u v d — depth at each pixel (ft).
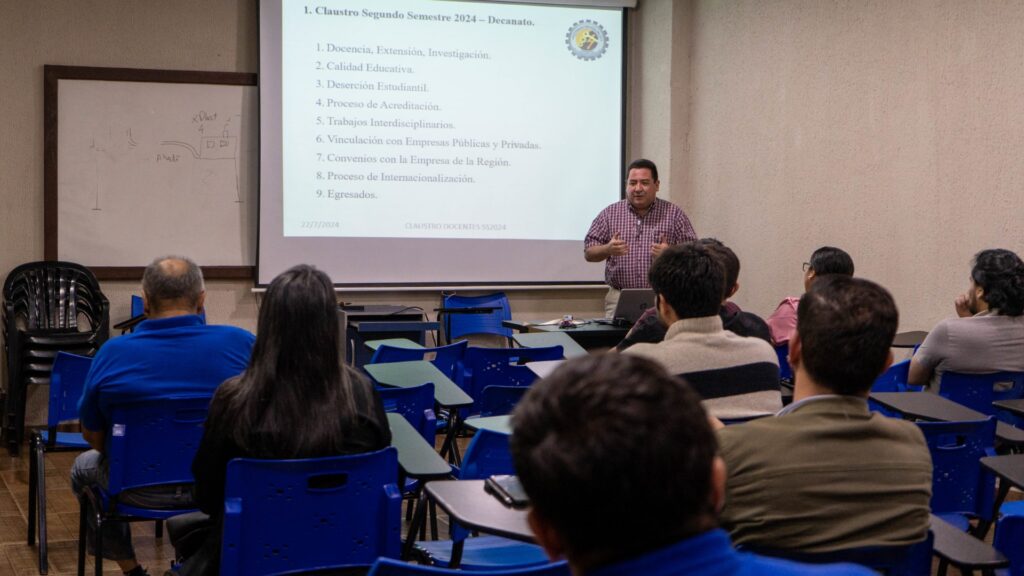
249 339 9.68
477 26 22.30
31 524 12.97
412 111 22.04
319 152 21.59
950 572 11.81
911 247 17.02
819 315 5.39
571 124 22.94
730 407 8.14
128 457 9.18
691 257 8.41
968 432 8.20
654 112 23.08
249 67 21.34
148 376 9.13
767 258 20.25
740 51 20.79
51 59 20.24
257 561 7.03
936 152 16.49
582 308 23.43
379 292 22.24
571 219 23.06
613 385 2.51
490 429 8.09
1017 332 11.53
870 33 17.74
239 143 21.25
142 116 20.65
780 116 19.79
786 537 5.18
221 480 7.18
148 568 12.13
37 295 19.61
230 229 21.30
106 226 20.58
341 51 21.59
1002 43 15.31
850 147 18.21
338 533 7.19
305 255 21.61
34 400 20.54
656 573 2.39
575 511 2.44
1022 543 6.17
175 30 20.85
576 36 22.88
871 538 5.15
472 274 22.61
